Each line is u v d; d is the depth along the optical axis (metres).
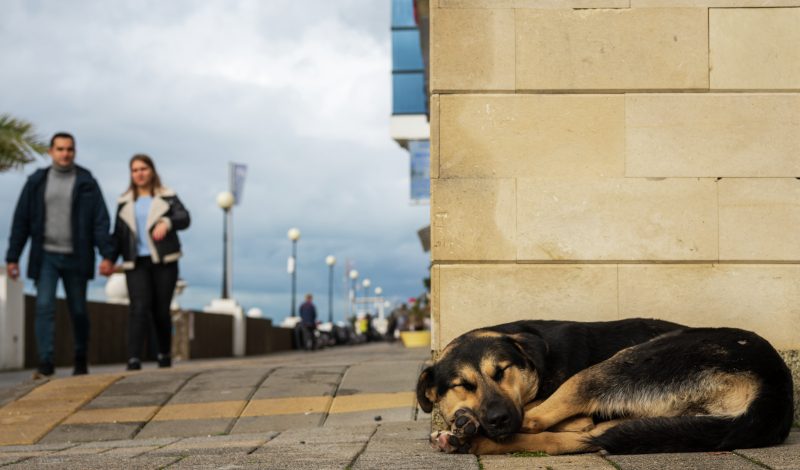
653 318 5.41
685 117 5.61
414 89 31.27
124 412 6.77
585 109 5.62
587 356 4.81
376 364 8.45
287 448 4.80
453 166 5.61
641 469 3.62
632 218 5.57
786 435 4.28
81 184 9.84
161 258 10.48
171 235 10.59
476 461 4.01
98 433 6.29
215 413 6.66
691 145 5.60
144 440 6.02
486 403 4.37
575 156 5.61
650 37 5.63
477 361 4.55
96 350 17.45
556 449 4.25
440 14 5.64
